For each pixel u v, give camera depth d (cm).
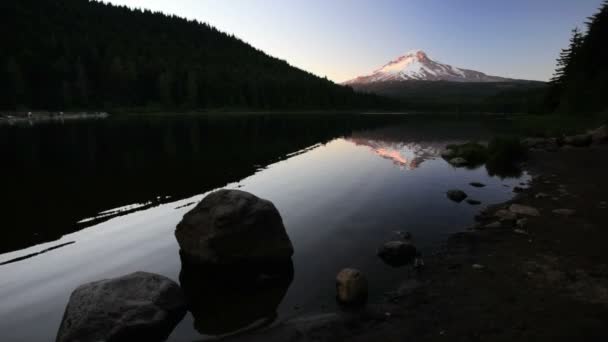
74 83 11069
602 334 528
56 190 1612
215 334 585
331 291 713
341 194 1519
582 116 5409
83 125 6481
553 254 833
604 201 1267
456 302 645
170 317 617
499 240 941
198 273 809
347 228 1081
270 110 14925
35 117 9250
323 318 618
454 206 1309
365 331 574
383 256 867
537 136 3922
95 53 12938
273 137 4331
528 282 705
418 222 1128
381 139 4153
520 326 558
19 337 586
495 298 651
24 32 12788
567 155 2423
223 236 805
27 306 682
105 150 2973
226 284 757
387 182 1759
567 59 7638
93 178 1875
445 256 858
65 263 870
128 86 12400
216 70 16462
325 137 4394
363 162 2430
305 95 16388
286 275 786
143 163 2356
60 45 12612
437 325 577
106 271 827
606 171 1841
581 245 879
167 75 12719
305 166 2267
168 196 1513
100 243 996
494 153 2419
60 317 647
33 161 2392
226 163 2380
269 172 2058
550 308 606
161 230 1100
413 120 9475
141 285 630
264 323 612
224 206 834
